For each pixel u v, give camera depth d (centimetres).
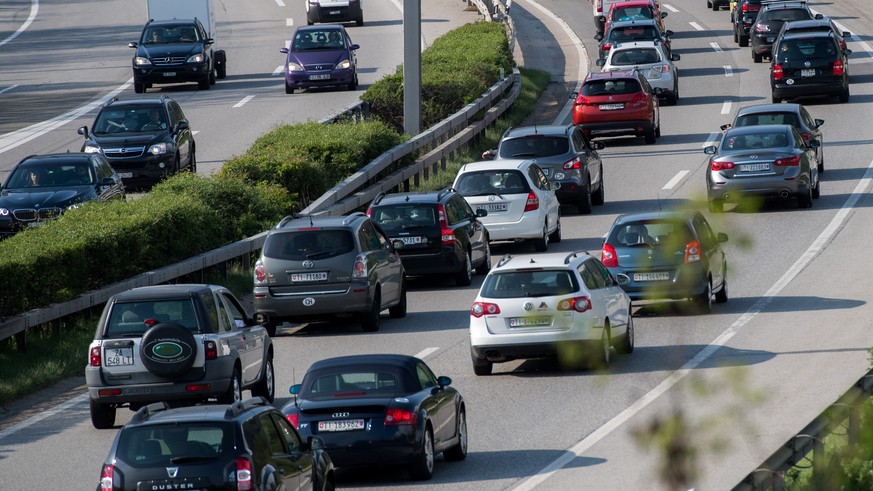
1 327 6488
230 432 3609
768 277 8506
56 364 6631
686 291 7462
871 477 3631
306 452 3988
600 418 5478
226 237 9369
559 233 10169
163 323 5500
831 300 7719
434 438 4759
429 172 12450
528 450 5069
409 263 8731
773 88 15400
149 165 11406
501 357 6391
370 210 8819
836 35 15750
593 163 11350
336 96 16000
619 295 6719
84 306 7238
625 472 4631
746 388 2575
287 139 11475
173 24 17162
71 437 5556
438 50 16925
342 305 7425
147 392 5516
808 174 10656
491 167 9819
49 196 9681
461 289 8888
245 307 8212
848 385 5781
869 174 11925
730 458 4734
